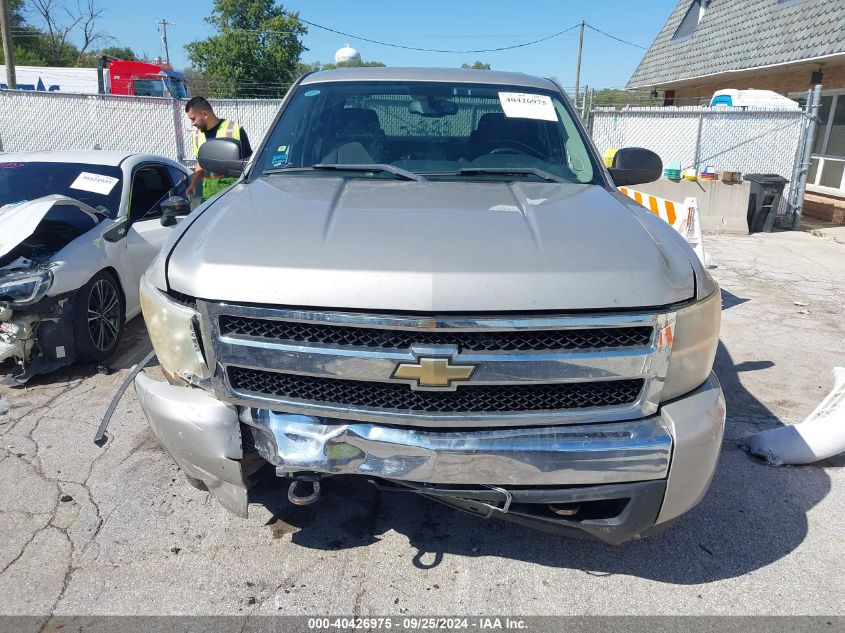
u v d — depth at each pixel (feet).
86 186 17.83
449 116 11.62
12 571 8.77
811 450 11.82
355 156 10.97
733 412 14.29
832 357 17.78
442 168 10.72
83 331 15.11
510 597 8.51
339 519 9.99
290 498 7.82
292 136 11.42
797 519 10.30
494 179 10.34
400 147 11.12
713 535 9.84
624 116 43.34
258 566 8.96
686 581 8.86
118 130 46.37
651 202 24.39
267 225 7.93
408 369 6.95
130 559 9.05
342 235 7.55
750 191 38.91
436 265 6.98
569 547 9.48
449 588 8.64
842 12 42.11
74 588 8.49
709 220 38.32
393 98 11.81
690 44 65.51
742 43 54.65
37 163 18.60
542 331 6.99
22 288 14.02
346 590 8.56
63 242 15.56
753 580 8.91
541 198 9.09
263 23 133.80
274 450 7.51
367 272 6.93
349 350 6.99
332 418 7.44
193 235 8.21
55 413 13.38
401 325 6.84
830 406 12.56
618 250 7.50
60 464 11.39
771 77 52.90
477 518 10.09
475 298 6.81
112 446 12.05
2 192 17.51
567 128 11.75
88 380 15.14
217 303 7.22
